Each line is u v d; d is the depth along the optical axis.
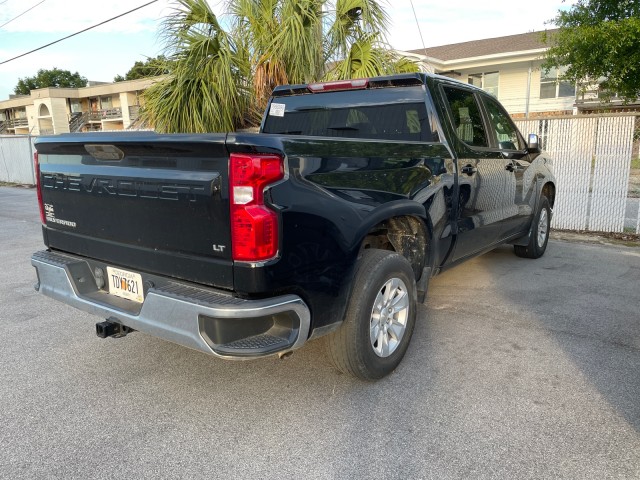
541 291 5.09
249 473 2.45
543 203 6.23
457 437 2.69
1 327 4.34
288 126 4.82
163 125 8.52
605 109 18.30
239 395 3.18
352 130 4.38
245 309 2.38
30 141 17.83
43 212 3.52
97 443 2.70
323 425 2.83
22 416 2.96
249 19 8.39
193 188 2.50
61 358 3.73
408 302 3.41
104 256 3.09
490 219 4.67
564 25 9.78
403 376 3.37
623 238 7.65
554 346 3.78
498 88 23.30
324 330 2.80
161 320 2.59
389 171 3.21
